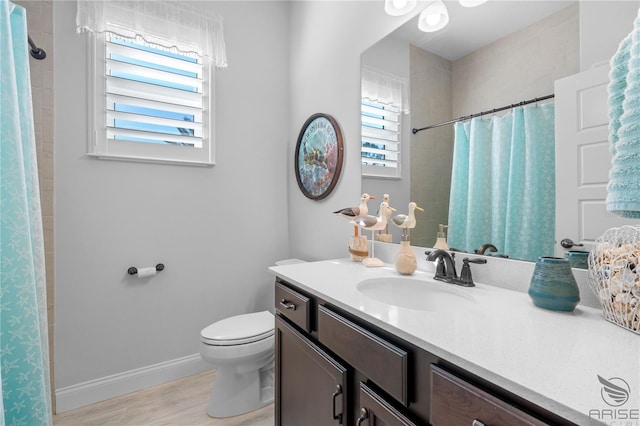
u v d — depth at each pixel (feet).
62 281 5.35
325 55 6.45
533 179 3.16
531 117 3.19
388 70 4.96
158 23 5.93
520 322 2.35
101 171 5.70
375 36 5.21
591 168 2.70
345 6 5.89
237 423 5.07
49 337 5.24
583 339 2.03
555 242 2.97
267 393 5.74
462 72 3.90
